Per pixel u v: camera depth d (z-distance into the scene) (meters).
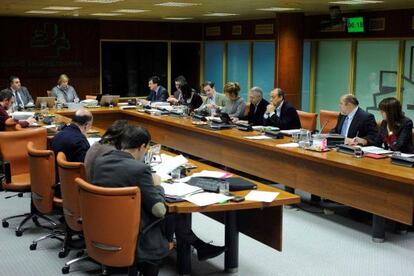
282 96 6.58
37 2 8.32
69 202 3.91
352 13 9.80
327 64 10.70
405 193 4.19
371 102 9.91
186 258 3.90
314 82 10.97
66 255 4.36
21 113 7.41
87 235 3.27
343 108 5.76
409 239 4.75
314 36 10.70
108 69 13.26
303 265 4.18
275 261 4.25
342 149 5.07
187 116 8.05
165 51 13.85
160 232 3.30
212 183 3.69
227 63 13.35
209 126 6.89
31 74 12.31
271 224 3.69
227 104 7.76
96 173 3.32
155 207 3.19
